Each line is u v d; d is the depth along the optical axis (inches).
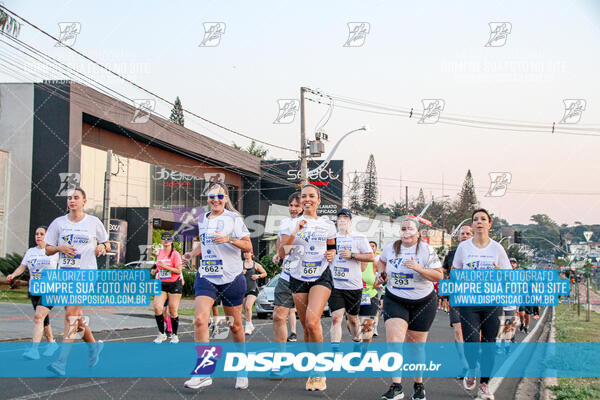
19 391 227.8
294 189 1593.3
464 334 253.3
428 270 229.6
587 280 820.6
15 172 919.0
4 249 907.4
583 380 286.2
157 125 1144.8
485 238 259.8
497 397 253.3
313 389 244.7
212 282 239.5
